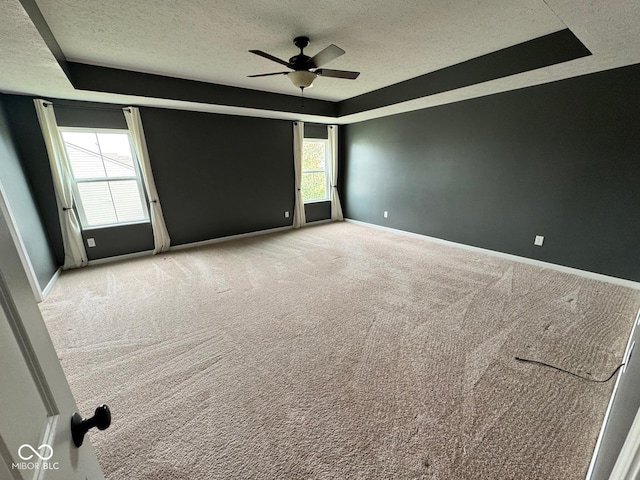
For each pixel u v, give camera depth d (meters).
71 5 1.87
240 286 3.15
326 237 5.18
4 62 2.18
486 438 1.40
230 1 1.93
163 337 2.23
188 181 4.49
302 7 2.02
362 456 1.32
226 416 1.53
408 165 4.93
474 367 1.87
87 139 3.68
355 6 2.02
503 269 3.52
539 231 3.54
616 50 2.25
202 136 4.49
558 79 3.03
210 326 2.38
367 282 3.21
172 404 1.61
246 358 1.98
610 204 2.96
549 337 2.16
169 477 1.23
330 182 6.28
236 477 1.23
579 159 3.10
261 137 5.13
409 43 2.63
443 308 2.62
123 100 3.54
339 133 6.12
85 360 1.97
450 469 1.26
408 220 5.16
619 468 0.49
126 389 1.71
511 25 2.33
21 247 2.69
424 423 1.48
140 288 3.12
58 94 3.17
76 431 0.58
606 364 1.86
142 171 4.02
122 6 1.93
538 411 1.54
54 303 2.79
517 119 3.48
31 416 0.44
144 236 4.25
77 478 0.56
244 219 5.25
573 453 1.31
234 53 2.78
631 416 0.68
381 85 4.04
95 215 3.89
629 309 2.52
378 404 1.60
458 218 4.39
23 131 3.25
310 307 2.67
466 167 4.13
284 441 1.39
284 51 2.75
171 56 2.82
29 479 0.40
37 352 0.50
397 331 2.28
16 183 2.96
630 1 1.54
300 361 1.95
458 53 2.91
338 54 2.23
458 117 4.07
